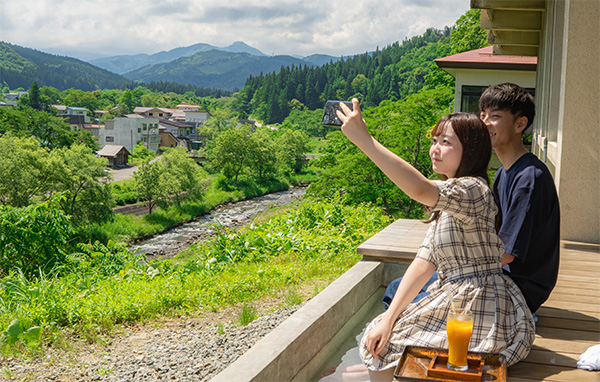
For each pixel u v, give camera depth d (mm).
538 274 2430
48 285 7250
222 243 9797
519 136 2621
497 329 2199
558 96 6559
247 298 6832
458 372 2023
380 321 2330
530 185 2393
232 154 62844
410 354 2246
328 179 25422
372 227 10500
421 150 22844
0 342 5102
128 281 8234
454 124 2205
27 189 36781
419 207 23875
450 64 17094
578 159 4738
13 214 11617
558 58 6523
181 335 5492
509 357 2195
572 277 3682
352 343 3115
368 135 1989
